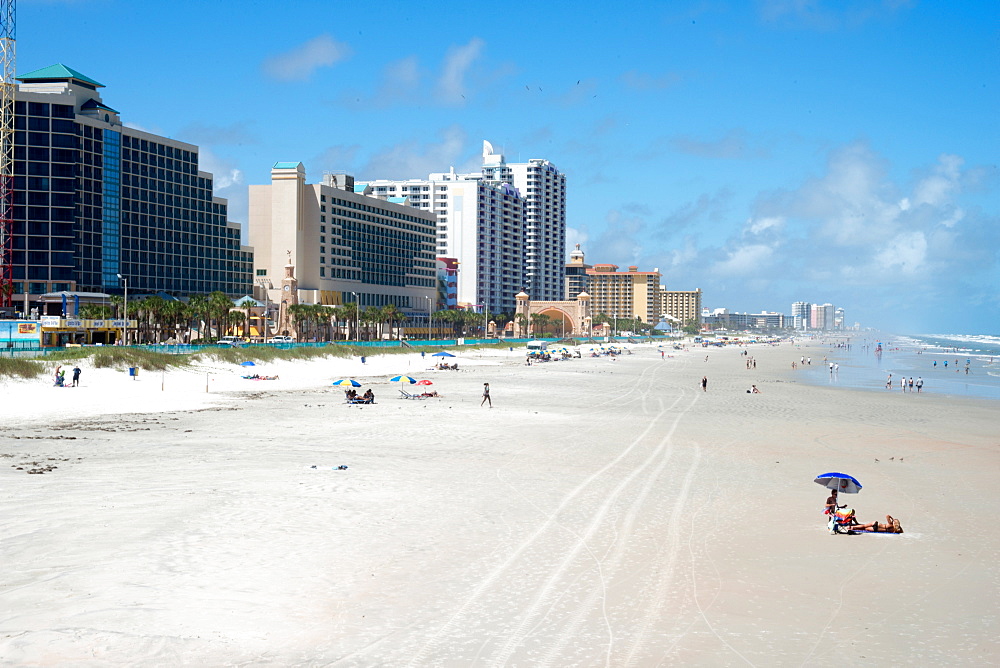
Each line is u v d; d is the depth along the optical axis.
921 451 49.78
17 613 18.33
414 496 32.59
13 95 158.88
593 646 17.55
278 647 17.06
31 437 45.53
